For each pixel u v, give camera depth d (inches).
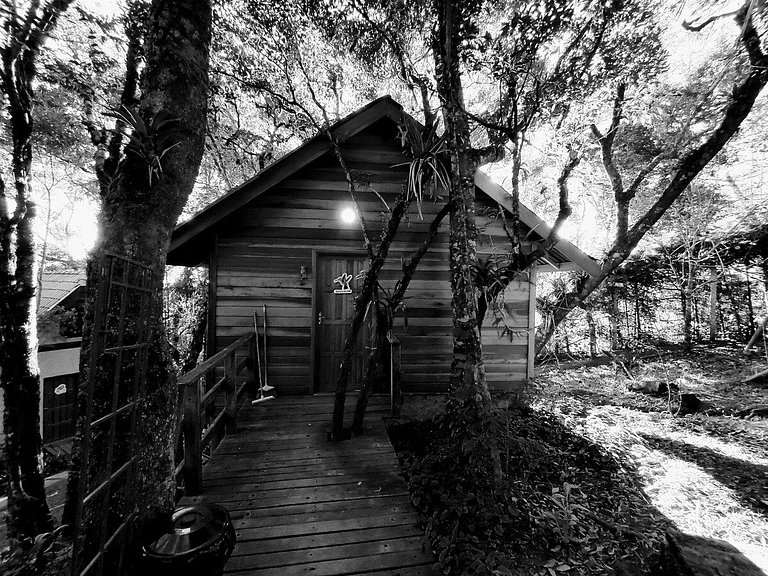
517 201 139.9
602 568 88.7
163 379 69.9
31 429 132.5
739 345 330.3
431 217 189.0
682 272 343.0
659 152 235.9
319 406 163.9
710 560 79.7
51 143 160.7
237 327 175.6
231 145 251.1
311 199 181.5
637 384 253.1
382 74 172.9
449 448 110.0
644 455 150.5
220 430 134.5
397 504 95.5
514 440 101.1
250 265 176.9
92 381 46.8
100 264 49.7
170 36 73.8
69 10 130.7
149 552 54.2
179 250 174.6
